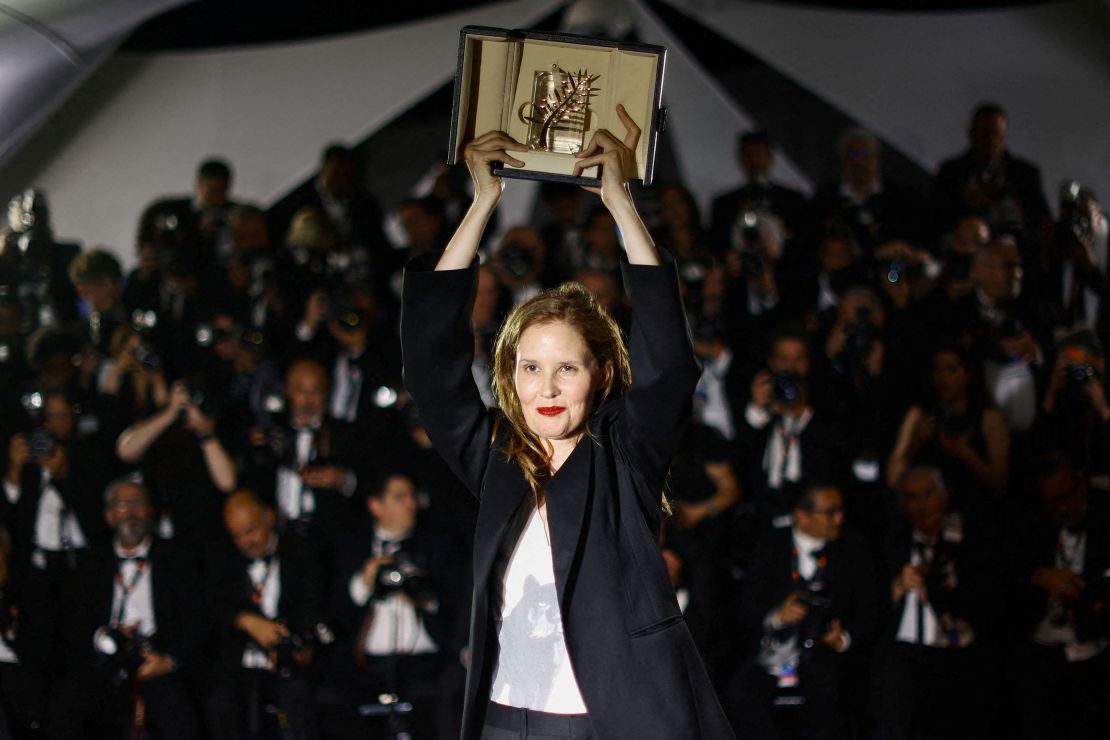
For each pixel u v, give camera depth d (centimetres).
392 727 562
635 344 250
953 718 548
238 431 682
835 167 955
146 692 560
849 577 568
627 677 240
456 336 255
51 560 605
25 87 577
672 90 973
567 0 984
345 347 700
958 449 627
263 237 774
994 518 591
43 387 641
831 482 591
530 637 246
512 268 718
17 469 620
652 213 785
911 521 577
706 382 692
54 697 561
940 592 557
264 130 948
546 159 259
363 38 970
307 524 607
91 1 580
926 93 945
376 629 575
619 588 244
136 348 691
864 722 562
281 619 571
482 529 250
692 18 976
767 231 782
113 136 912
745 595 584
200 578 587
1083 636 551
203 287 748
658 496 259
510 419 262
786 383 626
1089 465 631
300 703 559
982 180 805
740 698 554
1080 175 908
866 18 961
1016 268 698
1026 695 548
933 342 686
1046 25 930
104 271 751
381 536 595
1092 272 739
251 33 950
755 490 627
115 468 644
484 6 980
